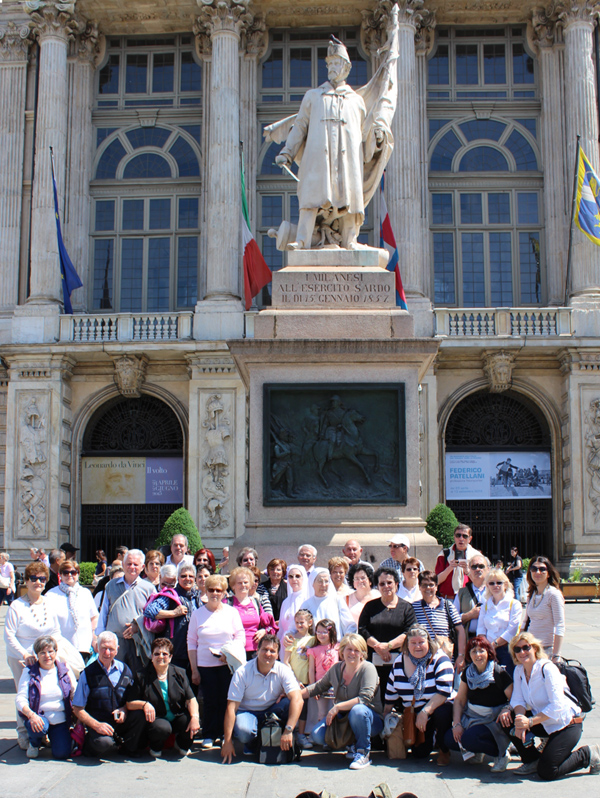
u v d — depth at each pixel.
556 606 7.96
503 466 29.53
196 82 33.00
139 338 28.92
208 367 28.23
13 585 23.31
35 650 7.33
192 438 28.19
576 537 27.64
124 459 29.91
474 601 8.40
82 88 32.25
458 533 9.65
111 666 7.35
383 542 10.18
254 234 31.48
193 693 7.42
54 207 29.36
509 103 32.38
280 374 10.70
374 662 7.64
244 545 10.27
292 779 6.50
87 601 8.93
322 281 11.25
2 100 31.34
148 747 7.24
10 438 28.50
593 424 28.02
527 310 28.61
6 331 29.98
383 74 12.45
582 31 30.06
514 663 6.96
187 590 8.38
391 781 6.46
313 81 32.88
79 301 31.08
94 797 6.07
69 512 29.27
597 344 27.91
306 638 7.73
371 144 12.19
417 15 30.70
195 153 32.47
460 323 28.59
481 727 6.79
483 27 32.84
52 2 30.05
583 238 28.97
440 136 32.34
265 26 32.50
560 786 6.35
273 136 12.44
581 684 7.06
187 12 32.00
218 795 6.10
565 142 30.69
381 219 28.69
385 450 10.57
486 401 30.20
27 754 7.22
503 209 31.92
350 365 10.70
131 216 32.25
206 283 30.47
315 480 10.53
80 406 29.64
